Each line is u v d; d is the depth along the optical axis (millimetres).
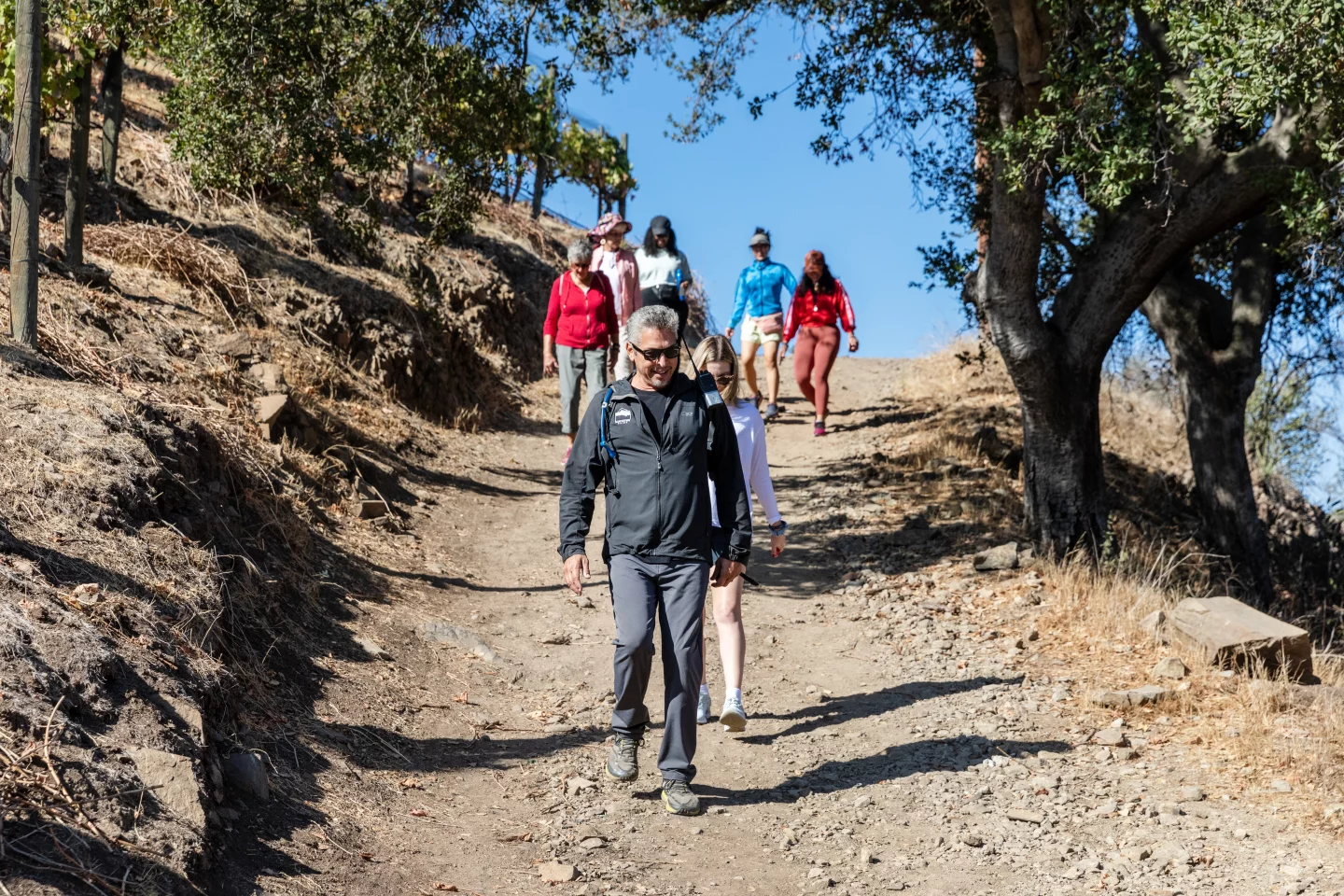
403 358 11398
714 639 6684
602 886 3918
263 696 4746
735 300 13461
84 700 3566
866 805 4730
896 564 8469
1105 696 5727
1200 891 3936
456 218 9812
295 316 10523
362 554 7238
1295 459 15961
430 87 8727
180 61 8555
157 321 8273
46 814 3035
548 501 9953
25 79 5965
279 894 3422
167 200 10961
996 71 8359
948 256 10258
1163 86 7852
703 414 4574
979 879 4082
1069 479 8906
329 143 8766
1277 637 5965
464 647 6289
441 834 4184
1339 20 5777
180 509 5574
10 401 5352
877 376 17781
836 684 6246
